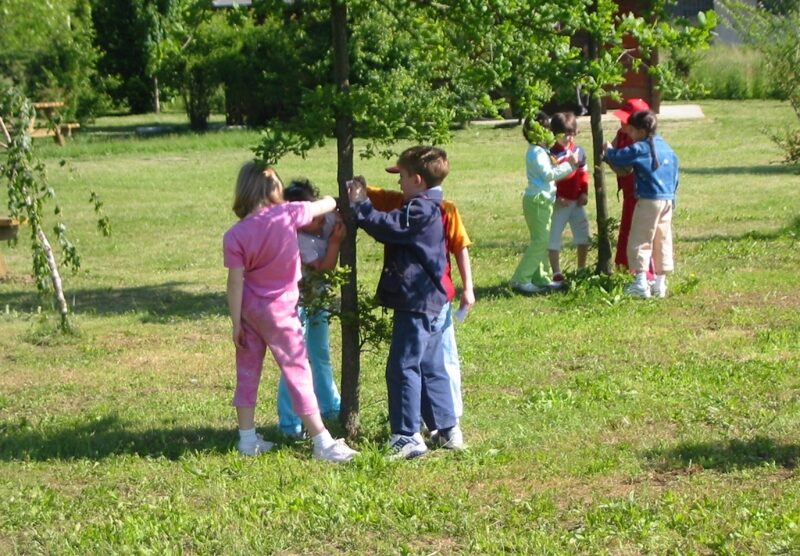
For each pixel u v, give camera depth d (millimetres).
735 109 35625
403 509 5457
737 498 5426
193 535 5258
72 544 5199
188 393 8219
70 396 8242
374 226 6164
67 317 10211
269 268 6191
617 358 8656
